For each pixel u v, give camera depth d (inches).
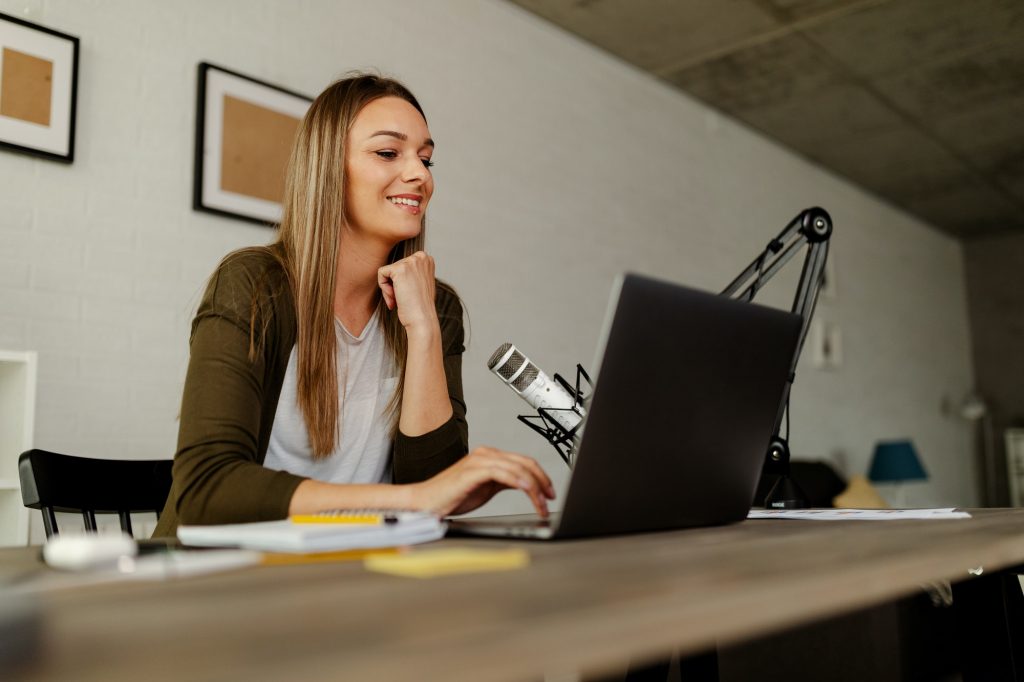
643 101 186.7
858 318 254.5
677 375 33.3
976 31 172.1
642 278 30.9
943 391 295.6
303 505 35.7
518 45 159.2
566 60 169.0
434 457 51.2
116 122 103.7
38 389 94.5
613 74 179.8
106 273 101.0
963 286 319.9
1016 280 310.5
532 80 161.0
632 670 45.6
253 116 115.6
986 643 44.4
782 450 52.4
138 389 102.3
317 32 126.0
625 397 31.6
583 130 170.6
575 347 162.7
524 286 153.7
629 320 30.9
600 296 169.5
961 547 26.6
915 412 277.4
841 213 252.2
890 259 275.1
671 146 192.7
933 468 282.4
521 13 160.9
